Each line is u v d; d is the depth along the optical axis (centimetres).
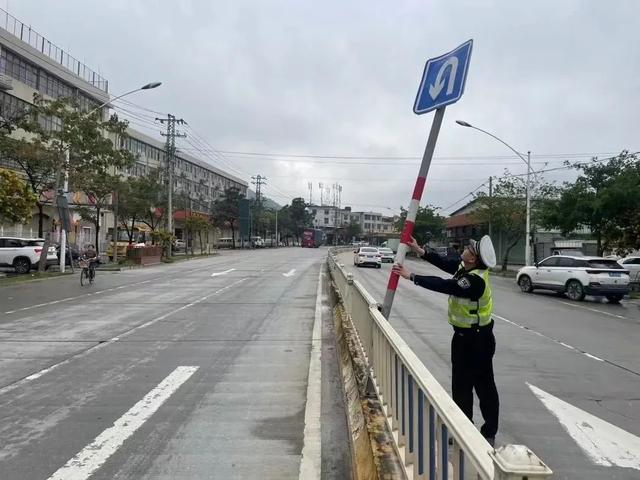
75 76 4691
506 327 1311
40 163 2873
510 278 3306
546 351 1012
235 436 534
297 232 12794
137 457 481
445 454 258
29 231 4194
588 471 471
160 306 1525
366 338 640
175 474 446
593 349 1041
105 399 652
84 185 2969
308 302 1633
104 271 3061
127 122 3020
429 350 978
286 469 458
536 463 167
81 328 1154
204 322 1241
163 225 6519
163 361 851
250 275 2798
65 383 721
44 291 1942
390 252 5356
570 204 2672
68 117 2688
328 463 482
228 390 692
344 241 14700
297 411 611
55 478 438
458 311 498
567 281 2095
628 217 2420
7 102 3841
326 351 929
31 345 972
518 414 626
